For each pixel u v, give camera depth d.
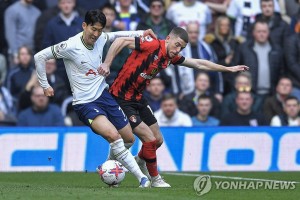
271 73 51.09
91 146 42.53
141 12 53.25
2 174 40.41
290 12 57.00
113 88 31.39
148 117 31.80
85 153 42.53
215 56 51.38
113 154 31.17
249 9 55.12
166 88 50.56
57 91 48.50
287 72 52.16
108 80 47.34
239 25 54.97
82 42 30.34
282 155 43.97
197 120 47.44
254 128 43.84
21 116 46.81
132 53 31.03
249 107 47.16
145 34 30.73
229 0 55.62
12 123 47.25
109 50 30.00
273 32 51.91
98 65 30.59
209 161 43.31
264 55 51.09
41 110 46.81
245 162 43.69
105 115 30.44
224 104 48.59
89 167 42.44
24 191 27.61
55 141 42.47
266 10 52.41
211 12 55.28
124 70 31.08
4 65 50.97
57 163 42.41
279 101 48.53
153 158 31.14
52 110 47.06
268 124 48.09
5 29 52.22
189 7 53.66
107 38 30.86
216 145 43.47
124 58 47.66
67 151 42.47
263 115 48.03
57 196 25.81
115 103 30.89
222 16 53.31
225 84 51.03
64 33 49.75
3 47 52.62
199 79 48.75
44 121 46.84
